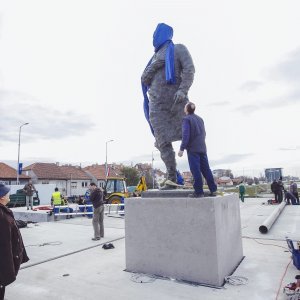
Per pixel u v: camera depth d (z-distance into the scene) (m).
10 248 3.06
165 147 5.53
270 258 5.46
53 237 8.55
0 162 49.38
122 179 19.50
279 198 18.52
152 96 5.59
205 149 4.73
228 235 4.72
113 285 4.34
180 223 4.49
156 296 3.87
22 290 4.24
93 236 8.57
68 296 3.98
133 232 4.97
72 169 58.25
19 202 22.77
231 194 5.21
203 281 4.24
